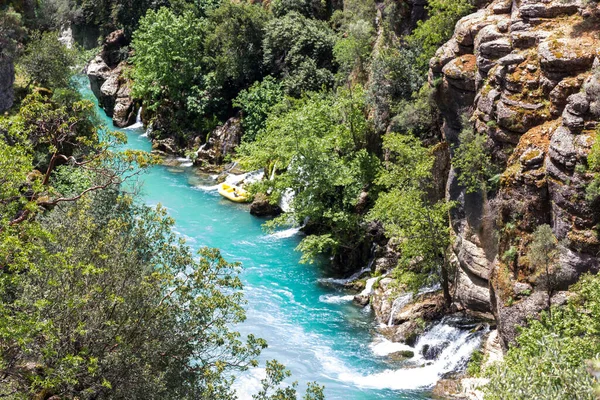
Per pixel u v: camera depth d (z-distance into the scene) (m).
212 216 54.97
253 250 48.94
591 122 28.12
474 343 33.72
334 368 34.59
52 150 27.22
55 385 20.89
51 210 32.56
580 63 29.97
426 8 45.72
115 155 28.41
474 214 35.03
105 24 100.88
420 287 39.75
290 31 66.56
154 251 27.38
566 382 17.11
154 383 21.73
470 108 36.00
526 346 22.12
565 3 32.62
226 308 25.50
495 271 31.52
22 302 21.41
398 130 44.38
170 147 71.56
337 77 60.75
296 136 46.69
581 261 27.64
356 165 47.59
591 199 26.95
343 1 68.31
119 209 30.25
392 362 35.12
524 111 31.45
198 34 75.31
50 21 85.06
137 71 77.44
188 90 74.00
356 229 45.66
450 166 38.00
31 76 58.12
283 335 37.84
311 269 46.22
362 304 41.44
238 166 63.69
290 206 47.72
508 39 33.62
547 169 29.03
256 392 31.56
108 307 23.09
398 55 47.00
